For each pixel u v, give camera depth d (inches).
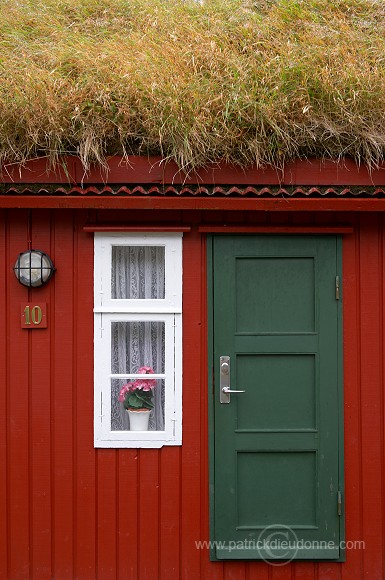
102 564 156.1
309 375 158.7
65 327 157.6
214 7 211.9
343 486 157.4
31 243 157.5
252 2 217.9
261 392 158.1
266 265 158.7
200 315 158.4
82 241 158.1
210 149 154.3
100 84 163.5
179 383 157.6
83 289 157.9
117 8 222.2
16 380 156.9
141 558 156.3
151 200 148.8
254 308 158.6
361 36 190.5
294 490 157.9
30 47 188.2
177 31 193.2
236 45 188.4
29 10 217.9
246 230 156.7
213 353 157.6
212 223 158.2
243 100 158.1
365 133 155.9
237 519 157.2
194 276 158.6
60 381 157.2
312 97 163.0
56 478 156.7
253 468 158.1
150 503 157.0
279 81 165.3
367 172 155.3
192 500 157.0
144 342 162.4
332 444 157.5
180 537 156.9
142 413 159.5
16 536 156.0
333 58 173.2
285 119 158.7
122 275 162.2
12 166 152.5
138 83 163.5
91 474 156.8
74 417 157.3
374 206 149.9
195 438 157.6
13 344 157.2
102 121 158.4
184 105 157.3
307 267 159.0
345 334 159.0
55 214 157.8
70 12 222.5
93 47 183.2
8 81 162.6
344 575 157.1
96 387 156.9
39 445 156.6
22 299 157.4
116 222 158.2
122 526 156.5
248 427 157.8
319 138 157.4
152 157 153.9
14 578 155.6
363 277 159.0
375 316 159.0
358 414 158.4
